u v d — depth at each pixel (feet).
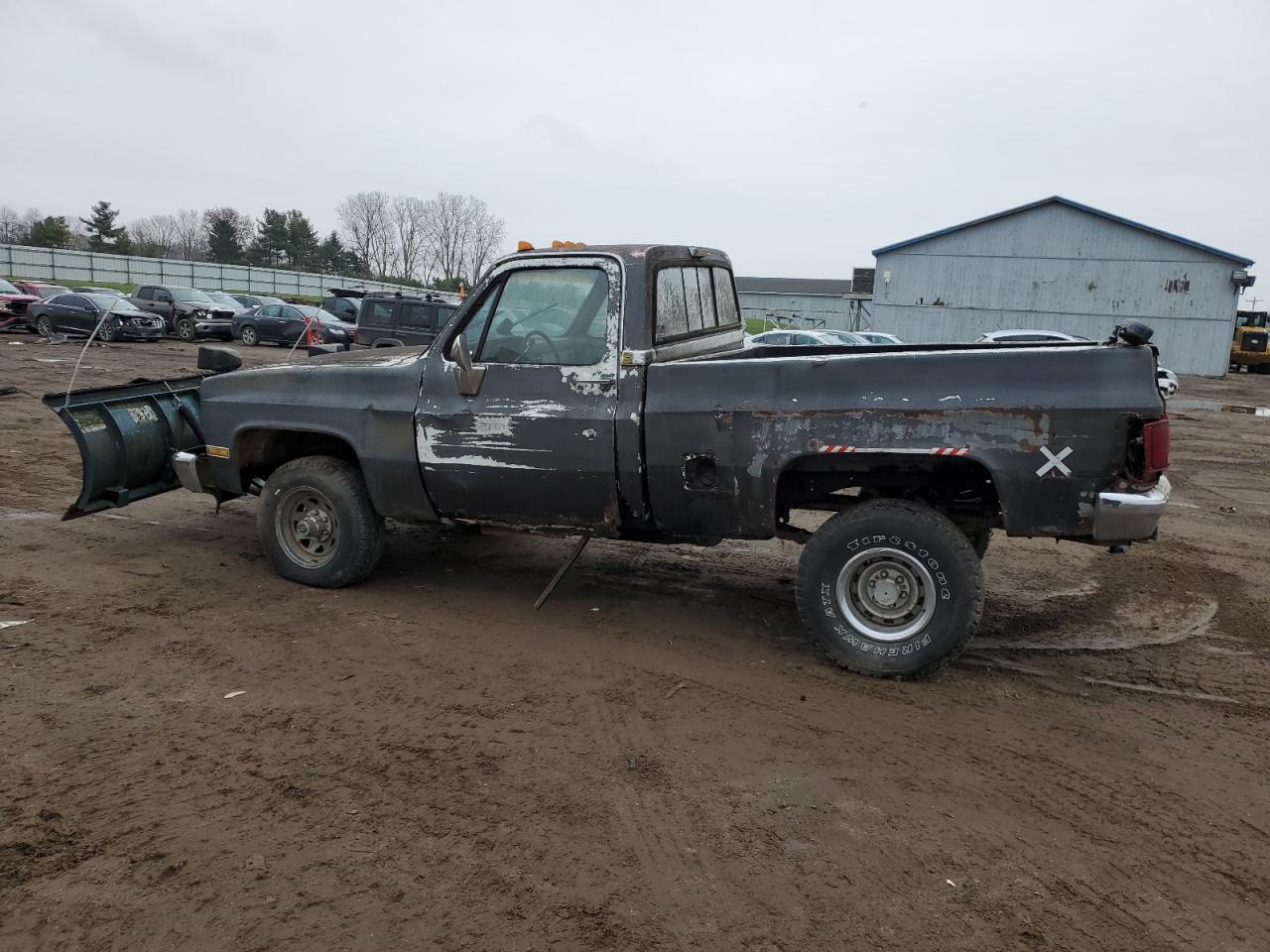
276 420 18.86
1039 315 130.82
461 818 10.83
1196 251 121.60
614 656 16.06
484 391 16.88
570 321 16.44
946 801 11.57
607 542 23.79
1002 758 12.76
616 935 8.89
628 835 10.59
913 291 136.26
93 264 199.21
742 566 21.95
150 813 10.73
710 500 15.65
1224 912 9.56
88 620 16.87
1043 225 128.57
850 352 18.88
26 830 10.31
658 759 12.43
